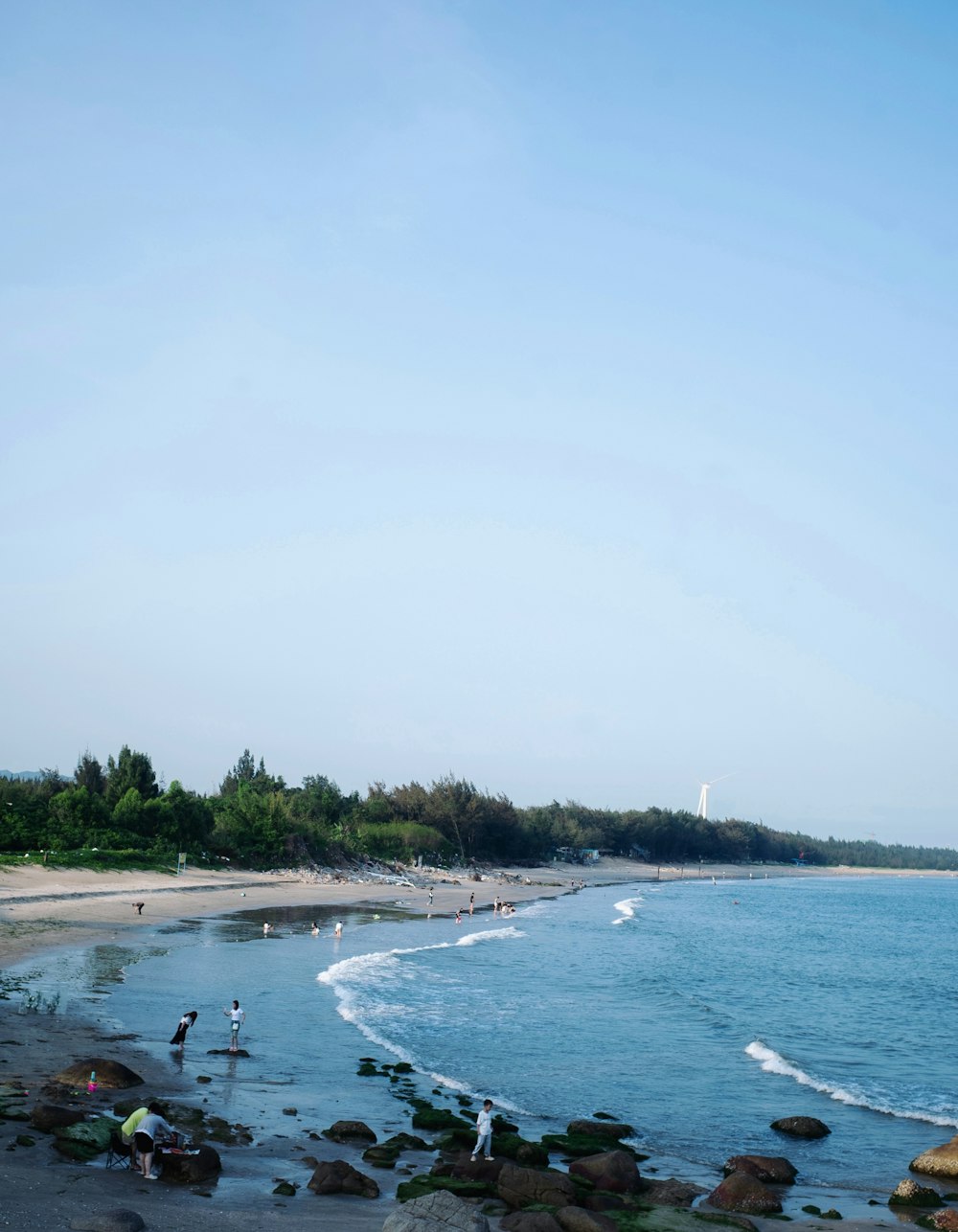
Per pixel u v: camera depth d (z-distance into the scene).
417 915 87.12
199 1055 29.47
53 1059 25.97
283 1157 20.45
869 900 181.75
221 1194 17.47
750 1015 47.03
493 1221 17.53
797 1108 29.98
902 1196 21.75
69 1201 15.33
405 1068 30.55
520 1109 27.77
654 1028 41.44
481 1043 35.88
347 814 160.75
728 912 126.94
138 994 37.72
